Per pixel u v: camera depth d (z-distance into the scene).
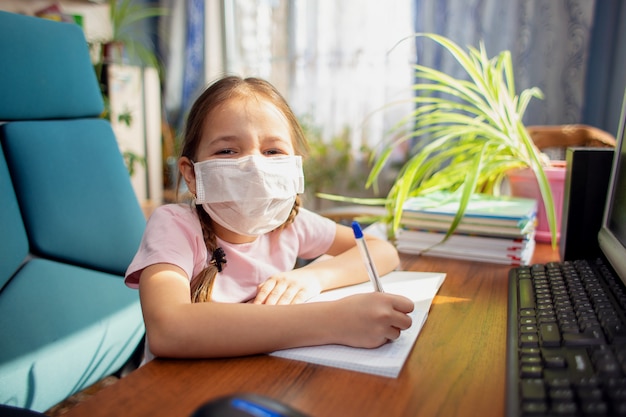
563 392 0.37
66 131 1.13
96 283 1.05
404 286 0.73
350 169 2.92
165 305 0.53
